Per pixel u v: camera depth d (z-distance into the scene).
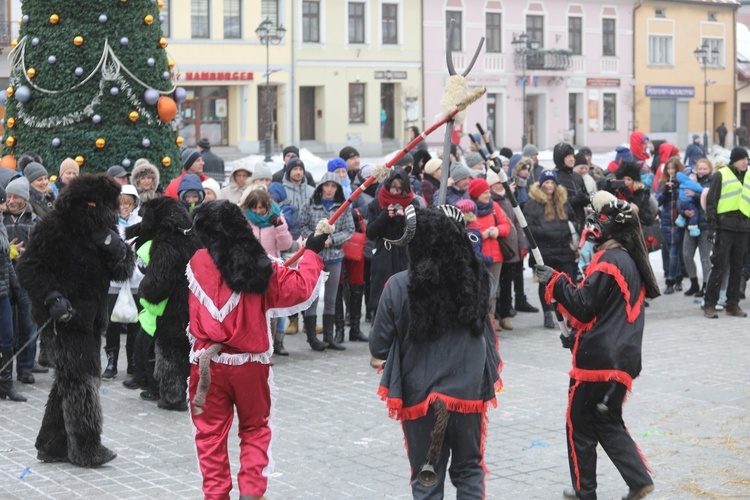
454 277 5.51
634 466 6.29
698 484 6.98
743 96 66.88
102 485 7.12
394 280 5.62
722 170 13.67
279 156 45.62
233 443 8.16
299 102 50.88
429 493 5.57
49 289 7.28
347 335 12.87
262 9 48.66
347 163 14.37
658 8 61.75
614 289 6.25
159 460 7.73
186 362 9.20
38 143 13.07
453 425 5.55
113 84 12.98
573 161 14.38
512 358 11.32
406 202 11.12
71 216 7.40
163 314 9.00
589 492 6.42
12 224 10.31
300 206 12.34
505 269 13.02
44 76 12.95
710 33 64.25
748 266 15.19
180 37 46.69
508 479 7.13
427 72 53.47
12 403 9.55
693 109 64.12
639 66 61.31
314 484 7.09
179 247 8.82
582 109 59.44
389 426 8.62
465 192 12.33
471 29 54.78
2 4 39.28
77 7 12.90
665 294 15.90
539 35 57.59
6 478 7.30
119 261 7.57
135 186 11.27
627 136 61.19
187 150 14.16
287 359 11.42
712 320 13.67
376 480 7.17
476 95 6.06
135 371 9.84
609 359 6.22
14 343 10.27
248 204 10.94
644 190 14.16
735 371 10.56
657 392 9.66
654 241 14.23
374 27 51.84
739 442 7.99
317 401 9.50
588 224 6.39
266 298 6.07
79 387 7.46
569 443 6.47
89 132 12.98
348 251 12.00
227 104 49.06
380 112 52.72
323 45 50.50
